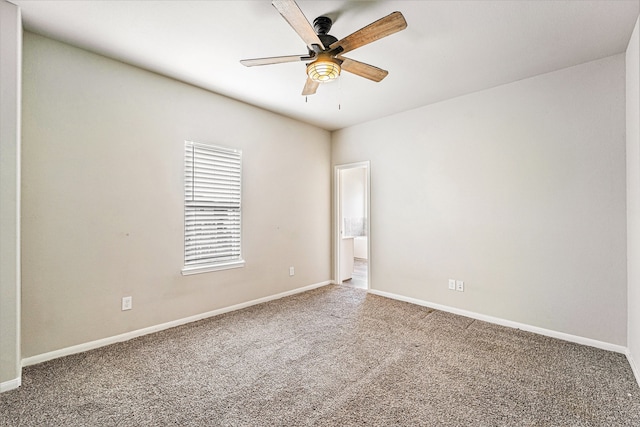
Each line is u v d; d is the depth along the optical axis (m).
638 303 2.18
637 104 2.16
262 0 1.94
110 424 1.70
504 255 3.20
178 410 1.82
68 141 2.46
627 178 2.49
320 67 2.07
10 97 1.95
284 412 1.80
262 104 3.83
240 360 2.43
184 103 3.21
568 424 1.70
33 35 2.31
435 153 3.76
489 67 2.83
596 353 2.55
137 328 2.86
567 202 2.82
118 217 2.74
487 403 1.88
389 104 3.81
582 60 2.68
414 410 1.82
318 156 4.83
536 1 1.94
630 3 1.95
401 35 2.31
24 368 2.25
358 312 3.60
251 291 3.85
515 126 3.13
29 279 2.29
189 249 3.26
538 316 2.99
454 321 3.31
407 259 4.04
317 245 4.82
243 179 3.77
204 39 2.40
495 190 3.26
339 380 2.15
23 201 2.26
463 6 1.99
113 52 2.59
